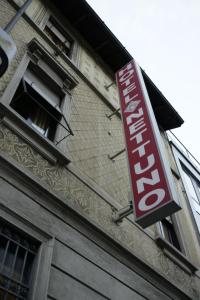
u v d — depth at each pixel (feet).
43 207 17.53
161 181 19.61
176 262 27.12
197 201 44.42
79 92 30.50
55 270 15.75
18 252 15.25
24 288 14.15
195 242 34.19
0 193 15.75
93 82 35.37
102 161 26.76
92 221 19.62
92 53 40.37
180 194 39.86
